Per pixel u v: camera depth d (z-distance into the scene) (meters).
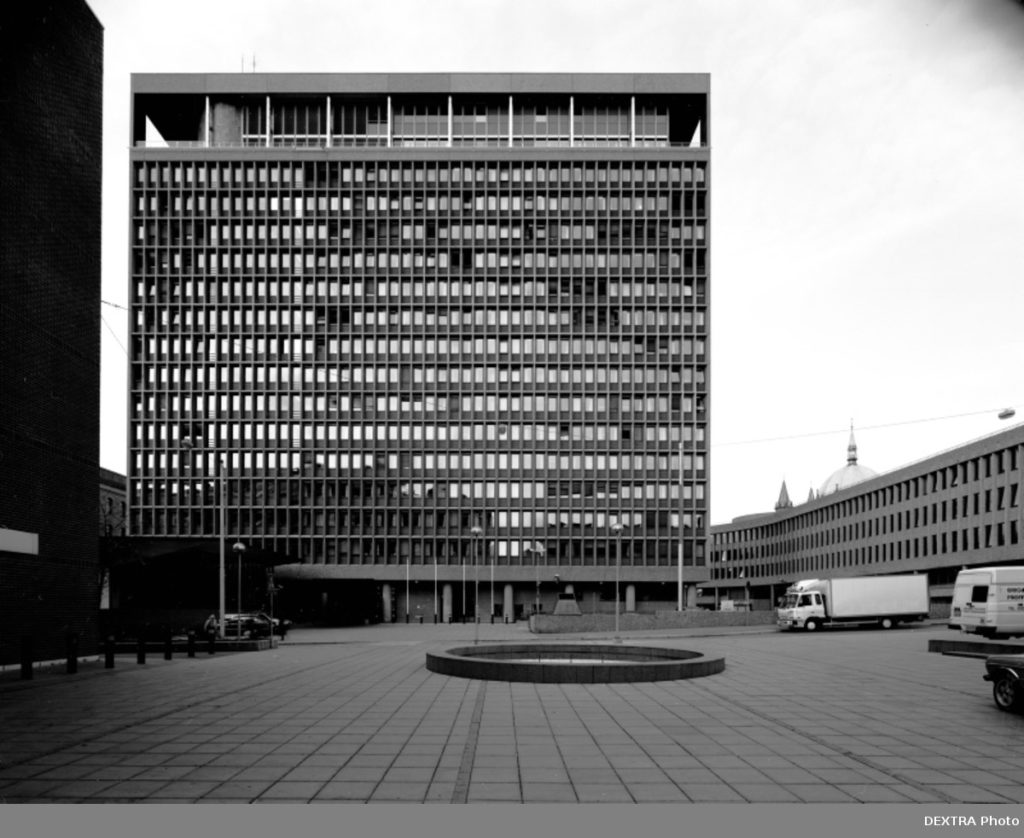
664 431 96.69
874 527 107.81
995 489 78.38
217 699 19.67
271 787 10.96
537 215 98.81
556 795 10.47
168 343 96.00
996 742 13.76
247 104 101.31
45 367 29.44
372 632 62.16
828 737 14.22
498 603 95.62
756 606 154.00
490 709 17.59
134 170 97.38
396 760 12.52
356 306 97.12
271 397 95.81
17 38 27.86
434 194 98.81
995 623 37.31
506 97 101.75
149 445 94.69
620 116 102.44
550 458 96.12
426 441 96.00
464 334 97.19
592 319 97.88
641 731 14.83
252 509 94.62
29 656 24.64
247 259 97.19
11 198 27.44
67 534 30.91
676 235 98.81
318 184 98.12
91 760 12.66
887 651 34.09
